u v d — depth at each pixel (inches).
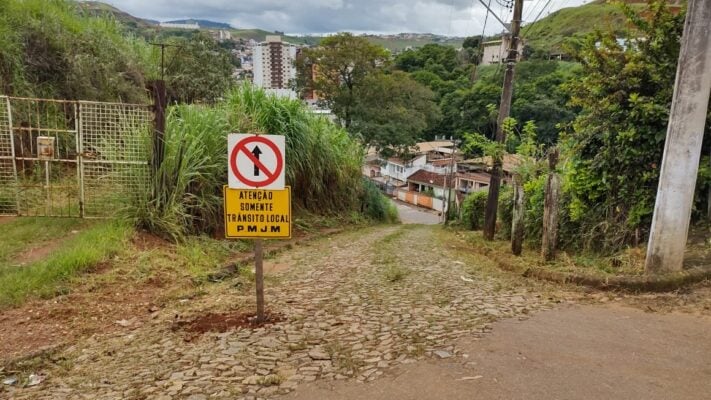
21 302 204.5
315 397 130.3
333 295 232.4
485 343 160.6
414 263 318.7
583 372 138.3
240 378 142.2
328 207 599.5
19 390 142.2
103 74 526.3
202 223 341.7
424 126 1323.8
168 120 326.6
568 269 252.1
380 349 160.1
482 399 125.6
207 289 243.4
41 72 475.8
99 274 241.3
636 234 270.5
